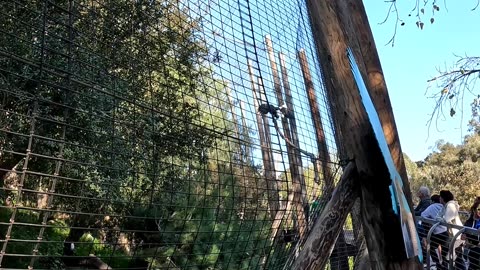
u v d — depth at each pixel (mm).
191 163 2770
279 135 3139
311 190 3451
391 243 2320
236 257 3162
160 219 2814
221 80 2842
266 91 3164
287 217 3305
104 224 2865
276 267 3303
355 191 2449
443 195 6375
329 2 2367
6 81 2715
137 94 2389
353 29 2373
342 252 4473
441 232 6004
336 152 3641
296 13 3727
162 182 2664
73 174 3193
